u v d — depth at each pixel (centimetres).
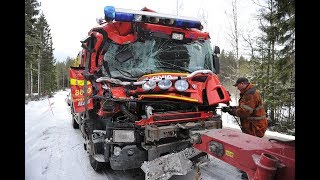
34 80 4191
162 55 531
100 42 493
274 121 1350
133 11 492
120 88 443
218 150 250
